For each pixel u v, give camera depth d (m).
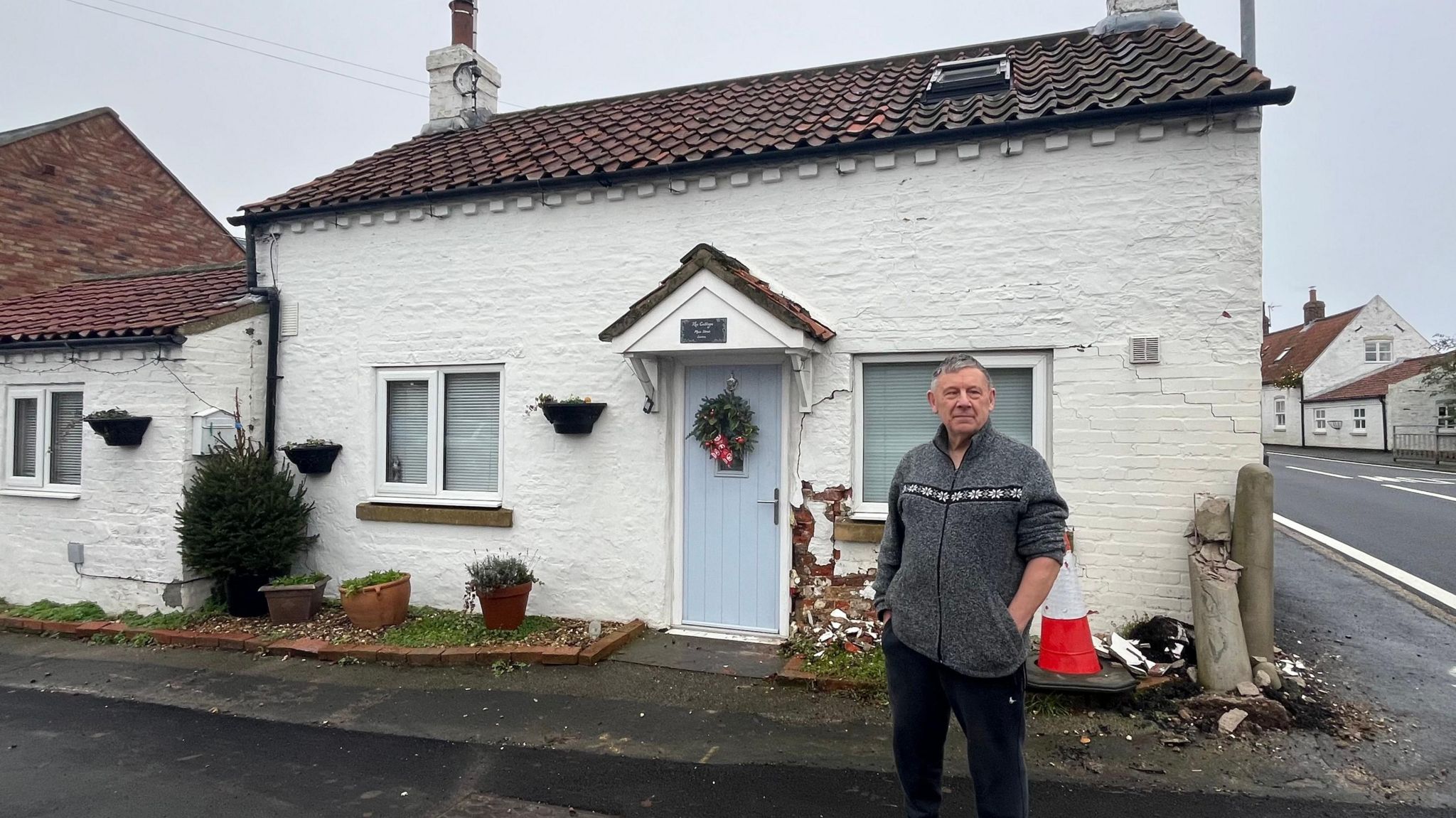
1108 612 5.53
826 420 6.18
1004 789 3.01
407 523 7.37
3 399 8.30
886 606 3.39
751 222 6.43
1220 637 4.89
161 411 7.39
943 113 6.16
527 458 7.03
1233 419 5.29
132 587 7.51
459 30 10.25
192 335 7.29
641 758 4.48
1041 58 7.52
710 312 5.90
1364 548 10.20
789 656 5.93
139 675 6.11
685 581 6.70
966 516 3.07
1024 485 3.05
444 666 6.06
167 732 5.01
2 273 10.88
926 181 5.97
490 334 7.18
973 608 3.01
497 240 7.18
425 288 7.41
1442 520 12.94
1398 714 4.80
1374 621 6.70
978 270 5.84
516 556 7.03
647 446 6.68
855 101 7.20
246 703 5.49
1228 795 3.91
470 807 3.97
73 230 11.94
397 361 7.50
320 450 7.45
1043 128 5.61
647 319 6.07
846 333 6.14
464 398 7.45
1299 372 44.06
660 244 6.70
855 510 6.19
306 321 7.83
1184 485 5.38
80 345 7.64
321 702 5.45
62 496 7.85
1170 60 6.37
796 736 4.71
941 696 3.22
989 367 5.89
